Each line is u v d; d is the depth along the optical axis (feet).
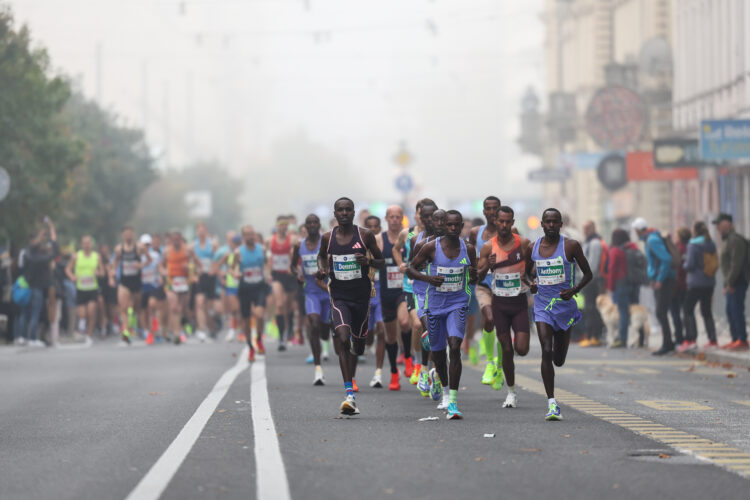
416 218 172.86
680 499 89.10
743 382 187.21
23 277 298.76
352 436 121.80
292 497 89.04
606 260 277.64
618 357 244.83
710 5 467.11
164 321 336.08
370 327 179.42
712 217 456.86
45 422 136.98
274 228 311.47
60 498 90.02
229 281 319.47
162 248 343.87
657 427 129.59
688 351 245.24
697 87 486.38
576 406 150.41
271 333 332.80
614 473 99.81
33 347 292.81
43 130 362.12
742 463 105.50
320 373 179.32
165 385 181.57
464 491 91.61
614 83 531.91
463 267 139.33
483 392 168.04
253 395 162.50
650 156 412.36
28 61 362.12
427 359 161.79
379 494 90.33
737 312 240.32
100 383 187.32
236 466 103.14
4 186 296.30
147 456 109.70
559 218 137.90
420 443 116.88
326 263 148.46
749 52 411.54
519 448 113.60
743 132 304.91
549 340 137.59
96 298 344.90
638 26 618.85
